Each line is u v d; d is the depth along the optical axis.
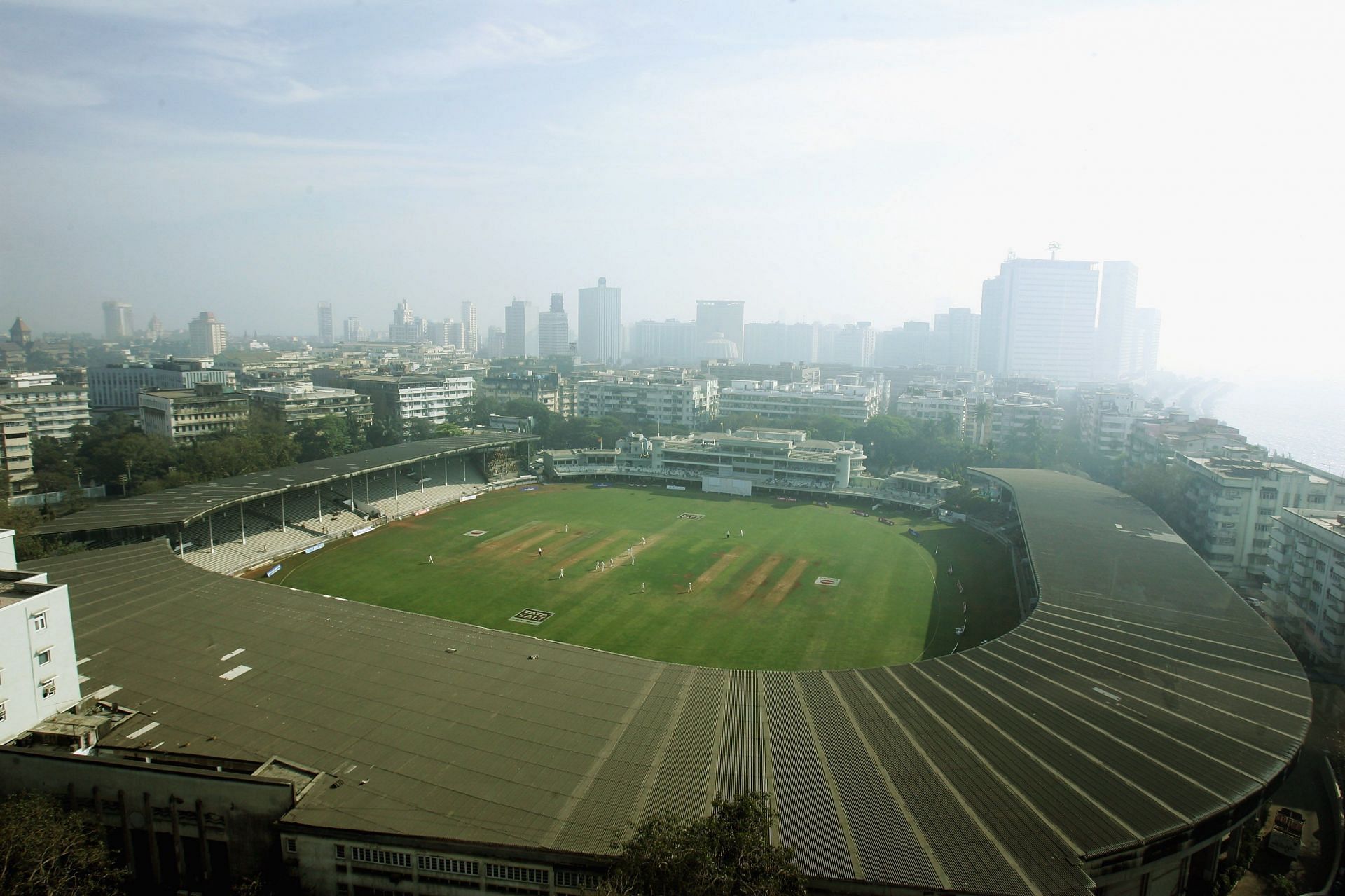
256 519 130.25
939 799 46.62
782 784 48.44
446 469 175.75
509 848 42.19
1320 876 51.59
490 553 124.12
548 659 68.12
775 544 131.25
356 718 56.78
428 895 44.03
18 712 51.94
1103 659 66.50
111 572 85.38
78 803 48.06
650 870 33.94
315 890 45.47
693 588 106.62
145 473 159.50
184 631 71.56
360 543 130.00
